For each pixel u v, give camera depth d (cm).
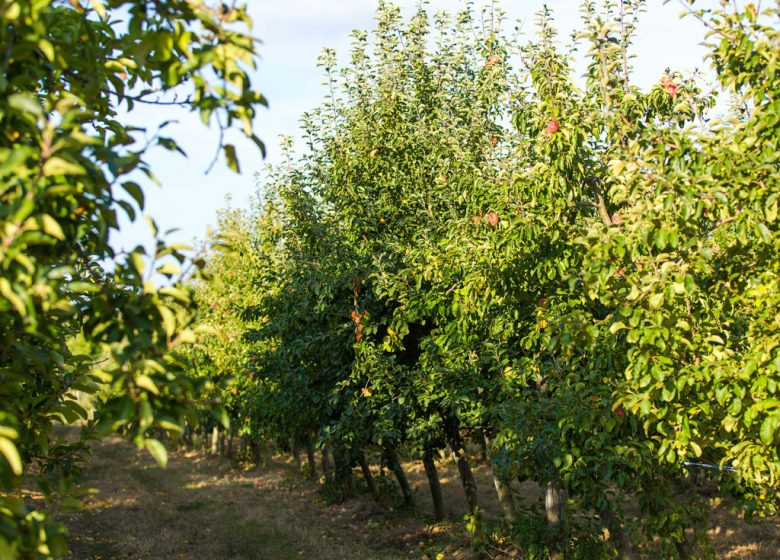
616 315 547
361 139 1312
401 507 1858
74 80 362
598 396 659
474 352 1045
